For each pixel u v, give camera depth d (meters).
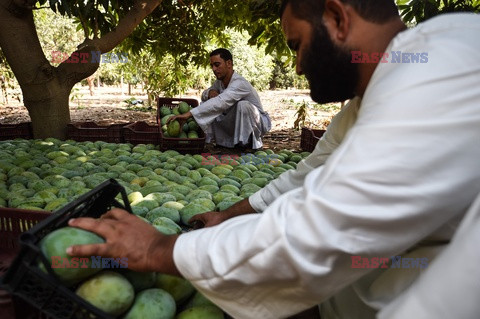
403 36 1.08
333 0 1.12
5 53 4.80
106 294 1.35
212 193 3.12
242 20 6.97
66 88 5.21
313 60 1.23
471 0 4.39
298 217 1.00
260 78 24.52
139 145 4.90
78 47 5.22
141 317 1.45
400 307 0.93
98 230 1.27
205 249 1.15
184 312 1.61
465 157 0.91
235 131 6.12
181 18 7.41
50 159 3.94
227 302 1.20
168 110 5.84
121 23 5.39
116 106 14.68
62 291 1.15
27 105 5.04
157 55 8.13
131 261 1.23
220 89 6.51
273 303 1.16
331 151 1.83
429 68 0.94
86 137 5.20
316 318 1.83
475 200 0.87
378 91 1.00
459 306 0.82
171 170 3.58
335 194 0.96
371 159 0.93
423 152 0.90
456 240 0.86
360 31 1.15
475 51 0.94
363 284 1.36
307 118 11.66
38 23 19.94
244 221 1.20
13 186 2.98
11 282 1.18
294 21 1.21
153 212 2.47
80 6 5.54
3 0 4.57
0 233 1.88
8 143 4.38
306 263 0.99
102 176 3.26
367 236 0.96
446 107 0.90
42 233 1.34
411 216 0.93
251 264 1.06
